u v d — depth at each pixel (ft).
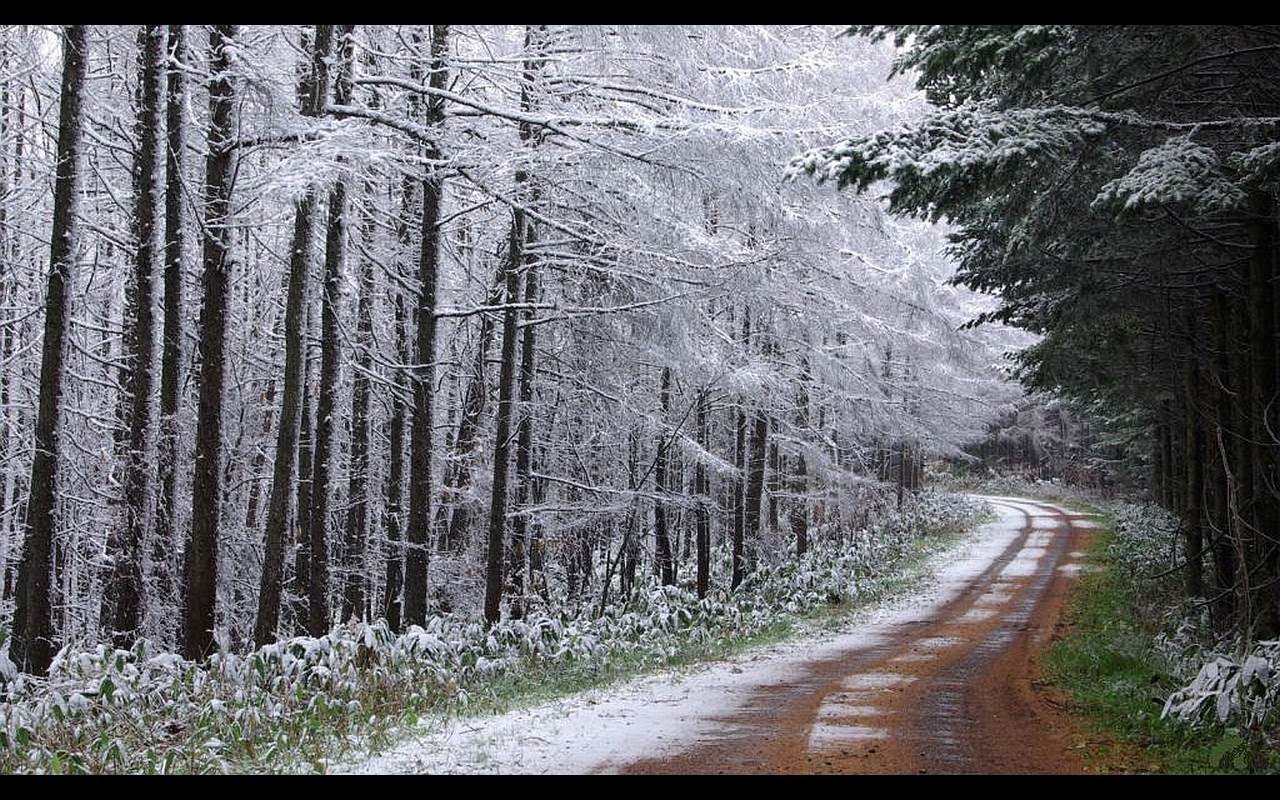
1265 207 40.93
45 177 55.47
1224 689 30.83
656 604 70.64
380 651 41.06
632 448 81.66
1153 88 36.29
